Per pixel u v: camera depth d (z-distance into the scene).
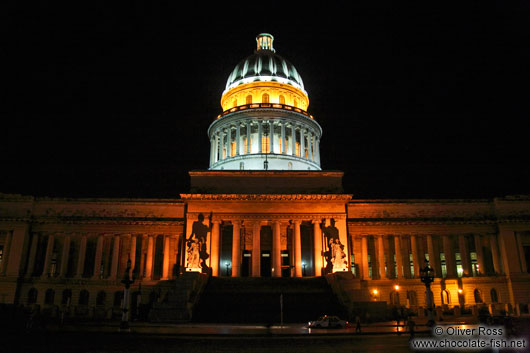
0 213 68.31
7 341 25.89
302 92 88.19
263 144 81.00
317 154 84.81
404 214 70.31
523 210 69.62
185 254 61.34
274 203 63.47
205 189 66.38
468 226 70.00
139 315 47.75
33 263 66.94
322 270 58.00
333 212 63.12
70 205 69.88
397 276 67.19
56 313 54.12
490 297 66.19
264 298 47.28
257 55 90.19
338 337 29.00
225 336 28.69
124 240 70.31
